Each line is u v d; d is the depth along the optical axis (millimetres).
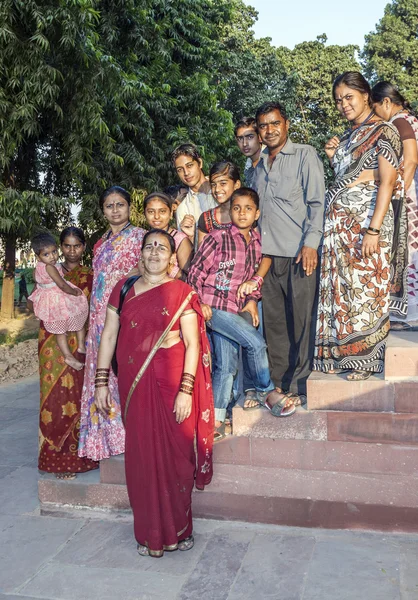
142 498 3193
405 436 3252
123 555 3273
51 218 11570
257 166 3758
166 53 12477
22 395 7281
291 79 23031
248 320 3539
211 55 15102
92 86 9617
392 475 3281
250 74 20844
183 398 3133
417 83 31031
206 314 3430
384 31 32031
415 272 3896
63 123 10188
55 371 3932
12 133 9586
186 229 4059
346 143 3455
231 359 3562
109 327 3385
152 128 12297
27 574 3121
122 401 3260
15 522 3742
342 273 3383
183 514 3232
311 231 3461
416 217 3891
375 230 3209
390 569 2969
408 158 3756
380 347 3355
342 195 3396
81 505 3834
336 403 3357
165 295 3180
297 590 2846
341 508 3379
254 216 3490
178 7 13938
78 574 3102
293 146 3574
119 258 3752
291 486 3453
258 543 3309
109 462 3770
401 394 3246
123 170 11781
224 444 3537
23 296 17250
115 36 11078
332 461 3379
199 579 2994
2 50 8727
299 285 3600
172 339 3205
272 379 3807
